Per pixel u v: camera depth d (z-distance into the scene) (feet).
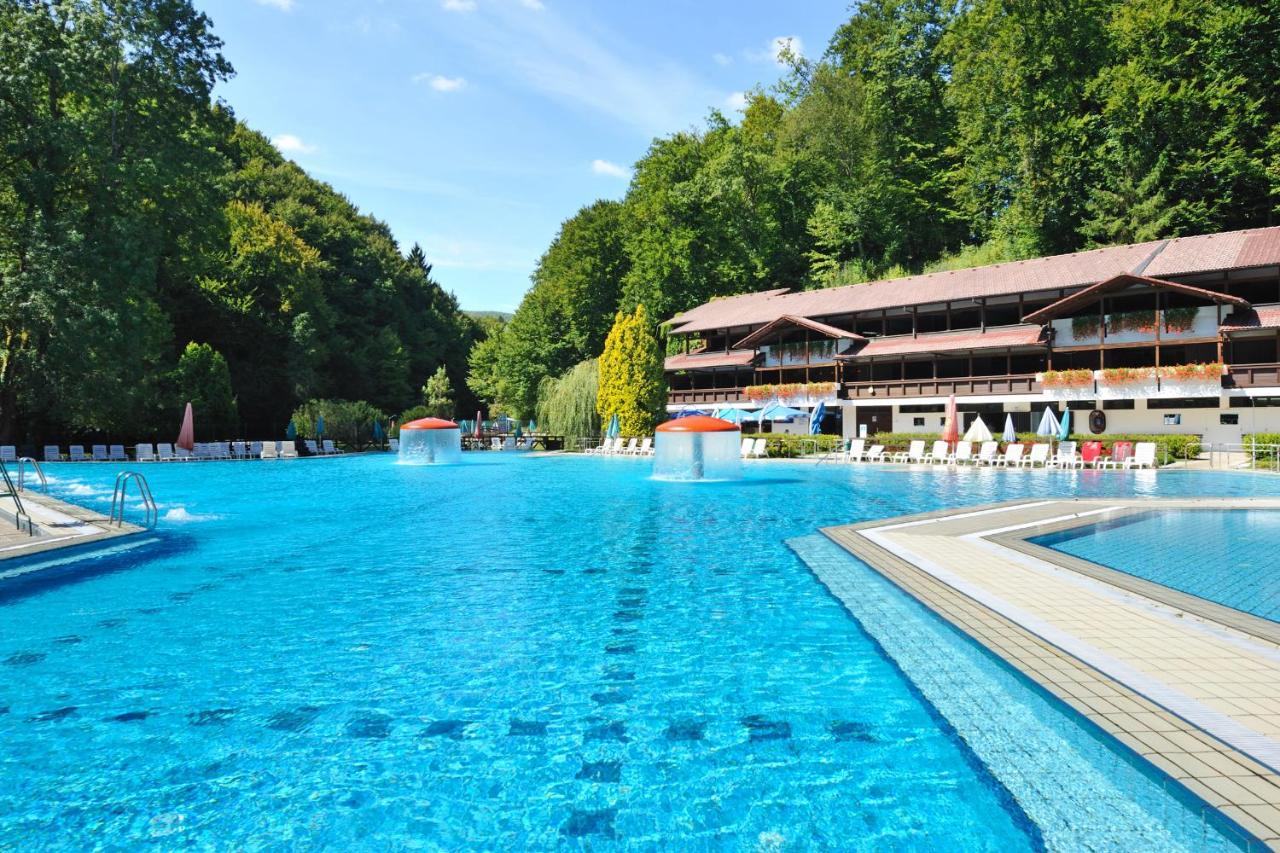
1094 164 155.74
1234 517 47.24
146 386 133.08
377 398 250.78
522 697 17.81
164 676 19.40
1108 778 13.19
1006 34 166.30
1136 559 32.81
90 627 23.75
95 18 119.85
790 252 213.05
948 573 28.40
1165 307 118.83
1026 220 166.30
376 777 13.98
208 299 187.83
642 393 142.72
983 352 133.90
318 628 23.63
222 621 24.56
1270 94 135.95
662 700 17.51
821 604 25.77
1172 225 143.43
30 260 115.44
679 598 27.14
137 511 54.49
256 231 212.84
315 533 43.50
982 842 11.46
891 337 146.82
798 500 60.34
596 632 22.99
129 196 125.49
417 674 19.43
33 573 31.76
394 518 50.31
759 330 156.46
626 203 235.40
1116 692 15.58
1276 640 19.24
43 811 12.90
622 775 13.93
